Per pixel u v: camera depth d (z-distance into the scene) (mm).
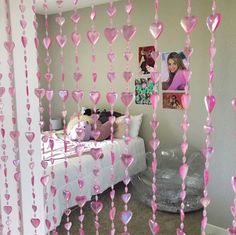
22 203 1374
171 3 3510
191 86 3387
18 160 1297
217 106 2432
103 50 4156
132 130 3793
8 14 1265
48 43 1078
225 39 2334
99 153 1014
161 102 3744
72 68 4500
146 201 3125
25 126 1356
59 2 1004
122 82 3955
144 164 3711
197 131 3436
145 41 3779
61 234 2482
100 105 4262
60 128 4211
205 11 3123
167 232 2604
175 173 3182
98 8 4086
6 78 1297
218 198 2521
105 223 2709
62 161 2559
